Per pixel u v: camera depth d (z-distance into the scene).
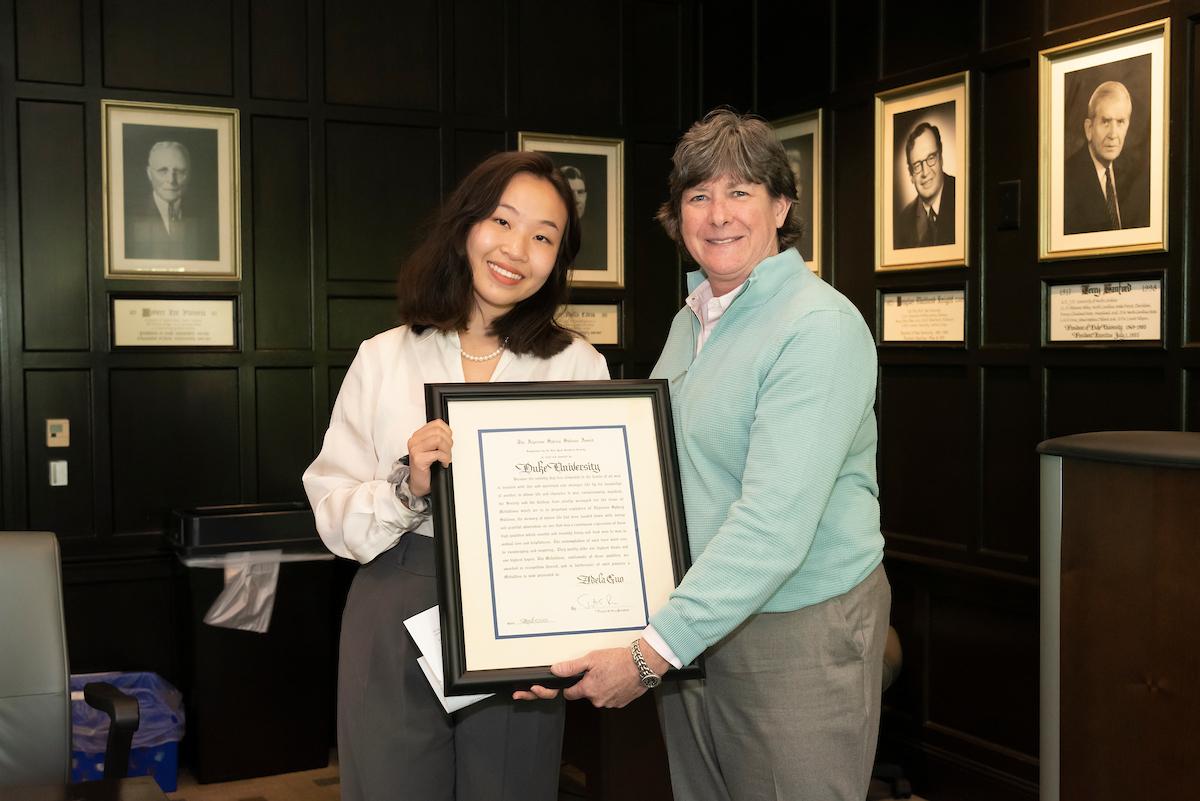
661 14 4.60
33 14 3.67
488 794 1.76
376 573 1.79
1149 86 2.88
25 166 3.69
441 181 4.24
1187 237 2.80
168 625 3.94
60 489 3.79
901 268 3.64
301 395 4.08
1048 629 1.78
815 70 3.98
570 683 1.63
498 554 1.66
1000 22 3.29
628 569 1.70
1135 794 1.66
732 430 1.74
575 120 4.45
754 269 1.80
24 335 3.71
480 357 1.90
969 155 3.38
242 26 3.92
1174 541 1.59
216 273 3.93
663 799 3.15
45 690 2.15
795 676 1.73
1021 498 3.28
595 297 4.48
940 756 3.58
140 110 3.81
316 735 3.89
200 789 3.70
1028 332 3.23
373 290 4.15
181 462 3.94
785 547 1.60
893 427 3.75
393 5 4.14
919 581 3.66
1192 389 2.82
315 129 4.04
